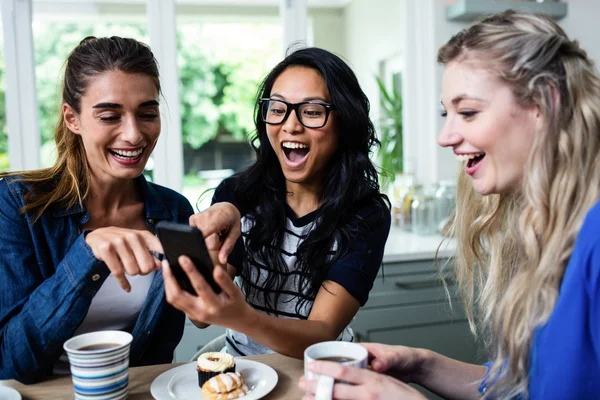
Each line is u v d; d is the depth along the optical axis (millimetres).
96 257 938
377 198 1312
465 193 1072
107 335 908
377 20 2867
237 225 1124
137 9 2457
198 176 2764
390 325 2213
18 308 1035
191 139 2717
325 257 1220
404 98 2852
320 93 1202
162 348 1280
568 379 735
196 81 2654
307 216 1292
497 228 1017
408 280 2213
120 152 1146
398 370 956
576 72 770
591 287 696
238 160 2830
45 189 1196
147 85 1130
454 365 988
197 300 846
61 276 971
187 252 804
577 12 2715
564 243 773
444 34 2752
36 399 908
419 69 2822
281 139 1231
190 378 979
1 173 1200
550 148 777
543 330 778
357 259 1188
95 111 1096
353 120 1227
